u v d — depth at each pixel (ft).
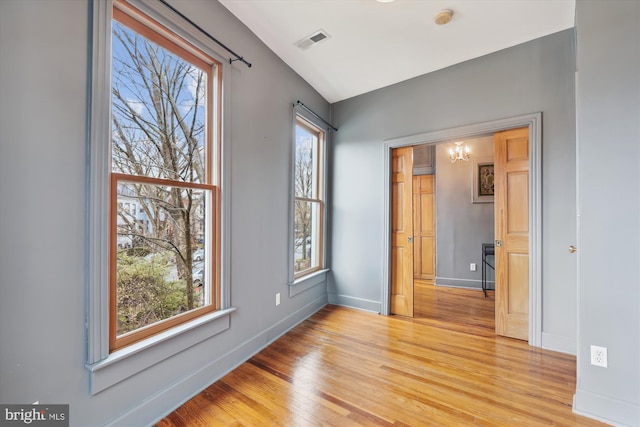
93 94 4.27
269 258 8.53
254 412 5.37
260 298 8.11
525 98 8.45
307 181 11.44
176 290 5.90
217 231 6.68
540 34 8.07
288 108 9.51
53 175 3.90
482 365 7.11
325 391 6.03
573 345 7.67
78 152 4.16
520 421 5.13
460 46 8.60
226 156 6.80
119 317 4.87
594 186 5.32
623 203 5.09
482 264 15.23
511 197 8.89
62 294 3.98
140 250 5.23
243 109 7.44
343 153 12.18
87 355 4.22
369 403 5.63
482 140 15.37
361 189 11.68
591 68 5.37
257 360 7.39
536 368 6.95
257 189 8.00
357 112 11.81
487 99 9.05
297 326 9.78
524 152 8.73
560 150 7.92
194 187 6.10
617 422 5.01
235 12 7.06
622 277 5.07
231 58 6.99
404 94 10.66
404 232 11.01
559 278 7.88
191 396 5.84
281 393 5.96
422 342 8.49
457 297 13.67
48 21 3.83
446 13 7.08
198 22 6.12
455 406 5.54
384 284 11.03
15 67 3.55
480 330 9.43
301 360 7.39
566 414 5.32
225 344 6.82
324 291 12.16
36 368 3.73
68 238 4.05
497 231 9.09
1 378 3.46
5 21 3.47
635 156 5.00
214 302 6.65
